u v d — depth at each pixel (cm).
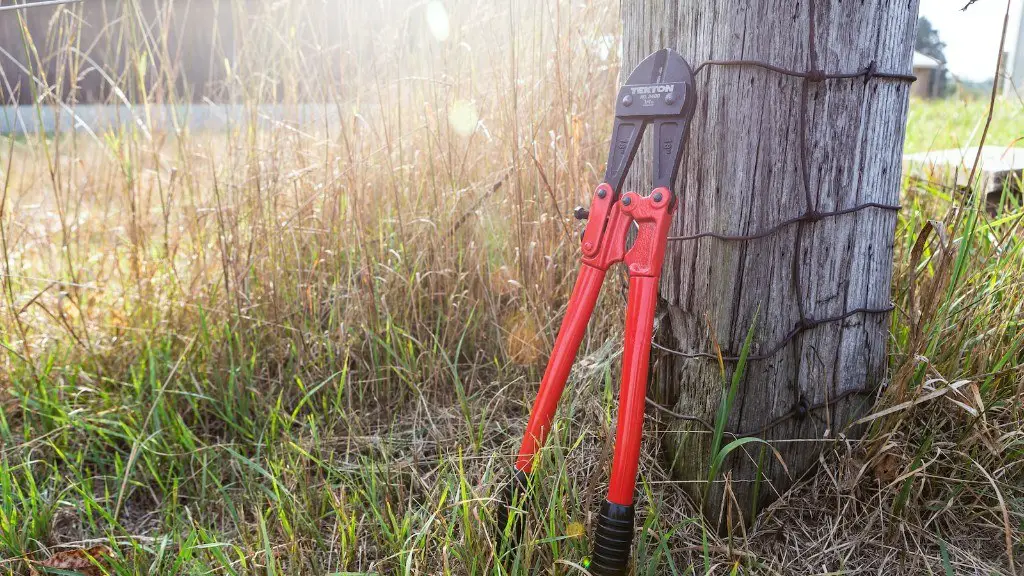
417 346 221
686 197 139
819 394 148
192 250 246
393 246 229
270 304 224
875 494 145
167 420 194
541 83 218
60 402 204
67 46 225
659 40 137
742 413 144
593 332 192
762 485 149
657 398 158
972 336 168
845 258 141
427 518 151
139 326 230
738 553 135
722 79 126
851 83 129
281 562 150
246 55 238
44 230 280
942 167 268
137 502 184
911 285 141
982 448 147
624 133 129
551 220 210
